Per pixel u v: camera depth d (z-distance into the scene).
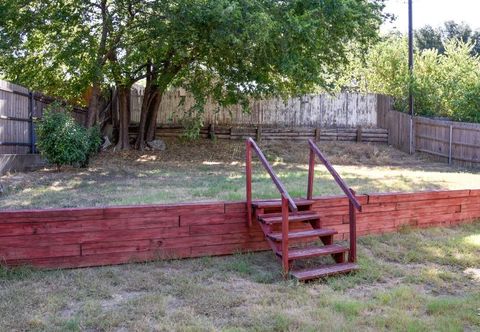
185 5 10.71
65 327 3.12
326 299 3.80
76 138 9.89
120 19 12.02
